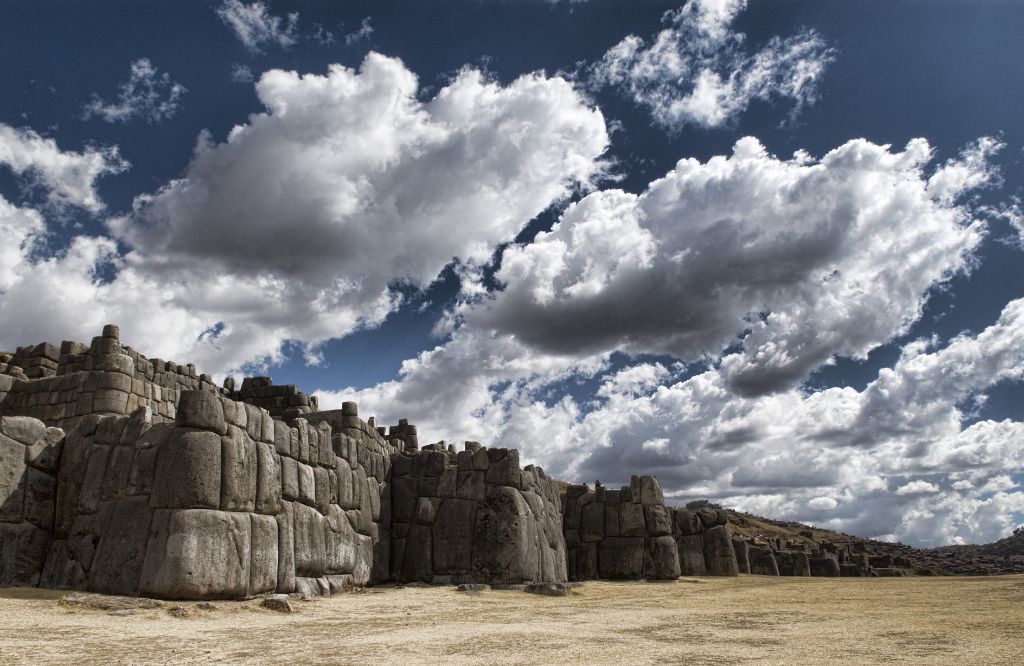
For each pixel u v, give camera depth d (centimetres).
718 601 2044
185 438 1555
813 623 1448
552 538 3003
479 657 989
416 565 2577
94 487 1686
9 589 1598
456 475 2673
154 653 967
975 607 1727
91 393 2244
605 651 1053
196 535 1485
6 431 1748
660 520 3331
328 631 1254
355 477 2384
